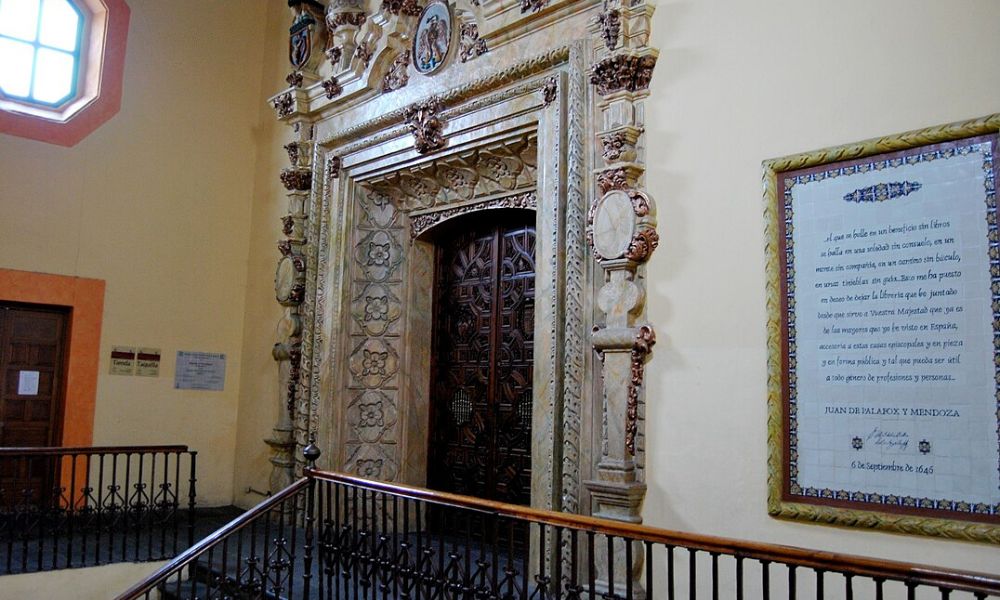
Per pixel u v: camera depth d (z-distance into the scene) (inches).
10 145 297.0
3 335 295.9
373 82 296.0
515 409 269.4
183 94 342.0
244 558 249.9
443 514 167.6
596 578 196.7
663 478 189.6
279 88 354.6
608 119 209.0
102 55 320.8
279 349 317.7
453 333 299.0
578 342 212.4
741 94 187.3
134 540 272.5
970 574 101.6
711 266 187.2
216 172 350.0
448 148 269.7
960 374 148.1
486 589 157.5
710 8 195.9
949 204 152.9
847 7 172.2
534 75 239.9
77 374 305.9
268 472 324.2
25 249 297.1
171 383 330.3
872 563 109.2
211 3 353.1
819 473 163.9
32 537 269.6
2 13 307.3
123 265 320.5
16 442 295.6
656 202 199.6
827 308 166.7
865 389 159.6
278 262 332.5
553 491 213.6
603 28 210.8
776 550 118.3
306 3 328.5
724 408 181.0
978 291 147.6
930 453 150.1
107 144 319.6
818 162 171.2
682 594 183.2
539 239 229.6
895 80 163.2
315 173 321.1
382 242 310.3
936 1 159.5
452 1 268.5
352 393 300.2
